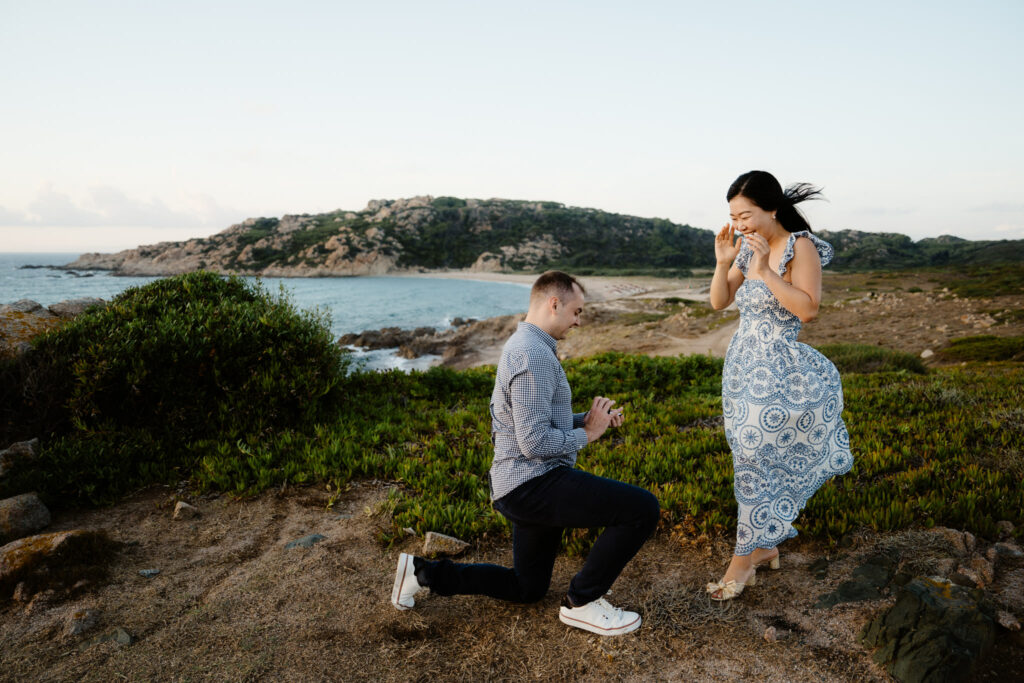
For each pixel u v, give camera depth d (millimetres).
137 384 5520
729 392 3111
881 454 4707
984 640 2367
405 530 3939
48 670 2594
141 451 5188
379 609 3072
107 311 6434
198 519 4312
